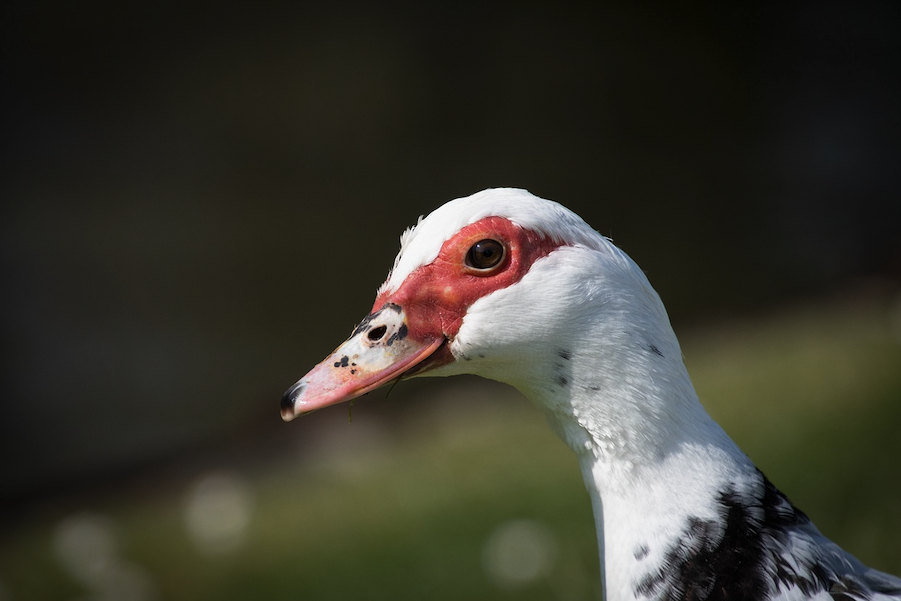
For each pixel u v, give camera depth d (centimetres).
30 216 1442
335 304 1484
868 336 866
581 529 588
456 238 308
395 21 1600
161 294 1459
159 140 1516
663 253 1542
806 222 1548
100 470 1261
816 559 283
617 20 1662
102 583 721
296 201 1530
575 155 1593
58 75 1483
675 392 296
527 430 836
